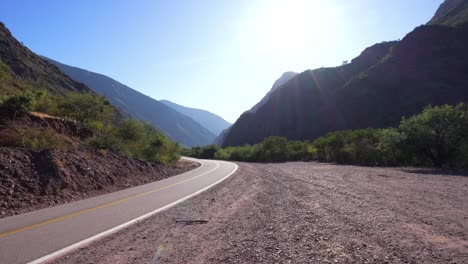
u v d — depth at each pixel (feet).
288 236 18.51
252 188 42.06
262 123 439.63
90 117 71.67
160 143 89.04
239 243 17.53
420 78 281.54
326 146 115.03
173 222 23.03
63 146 43.73
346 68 418.92
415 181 42.63
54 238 18.81
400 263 13.73
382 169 66.54
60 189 33.45
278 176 56.80
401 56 313.94
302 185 42.22
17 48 263.29
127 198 33.73
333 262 14.17
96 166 43.70
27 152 35.27
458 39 291.17
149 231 20.52
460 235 17.17
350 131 118.11
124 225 22.04
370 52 420.77
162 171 67.05
